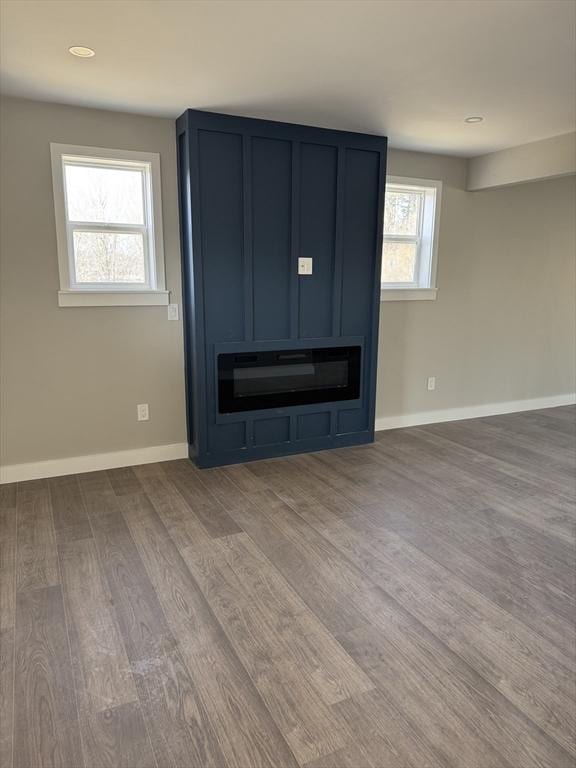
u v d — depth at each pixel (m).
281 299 3.98
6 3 2.08
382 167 4.12
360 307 4.31
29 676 1.88
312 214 3.97
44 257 3.47
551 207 5.39
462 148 4.46
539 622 2.19
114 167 3.63
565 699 1.79
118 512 3.18
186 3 2.08
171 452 4.09
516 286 5.39
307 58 2.63
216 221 3.67
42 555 2.68
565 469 3.96
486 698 1.79
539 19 2.21
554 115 3.53
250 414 4.02
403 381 4.99
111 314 3.71
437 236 4.82
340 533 2.94
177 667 1.93
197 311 3.70
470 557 2.70
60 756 1.58
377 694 1.81
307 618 2.21
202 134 3.52
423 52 2.55
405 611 2.26
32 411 3.60
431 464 4.05
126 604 2.29
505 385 5.58
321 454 4.27
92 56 2.61
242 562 2.63
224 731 1.66
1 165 3.29
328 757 1.58
